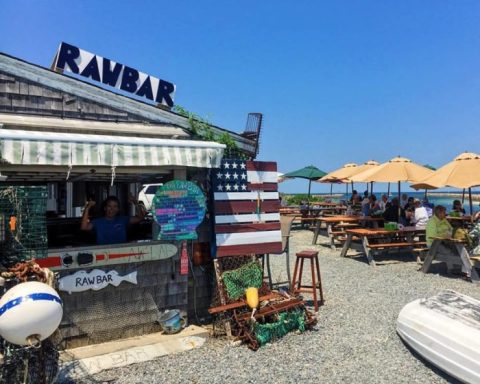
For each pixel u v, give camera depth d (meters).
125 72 7.29
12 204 4.46
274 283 8.76
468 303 5.70
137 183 9.88
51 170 5.43
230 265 6.47
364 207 17.16
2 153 4.50
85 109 6.30
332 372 4.84
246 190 6.51
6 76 5.80
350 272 10.09
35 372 3.80
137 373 4.80
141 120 6.67
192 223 6.06
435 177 11.54
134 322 5.75
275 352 5.37
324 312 6.90
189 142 5.63
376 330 6.11
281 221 7.96
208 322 6.40
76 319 5.37
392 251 12.93
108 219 6.32
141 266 5.80
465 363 4.48
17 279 3.86
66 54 6.66
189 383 4.60
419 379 4.69
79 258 5.34
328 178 21.73
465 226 13.48
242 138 7.57
